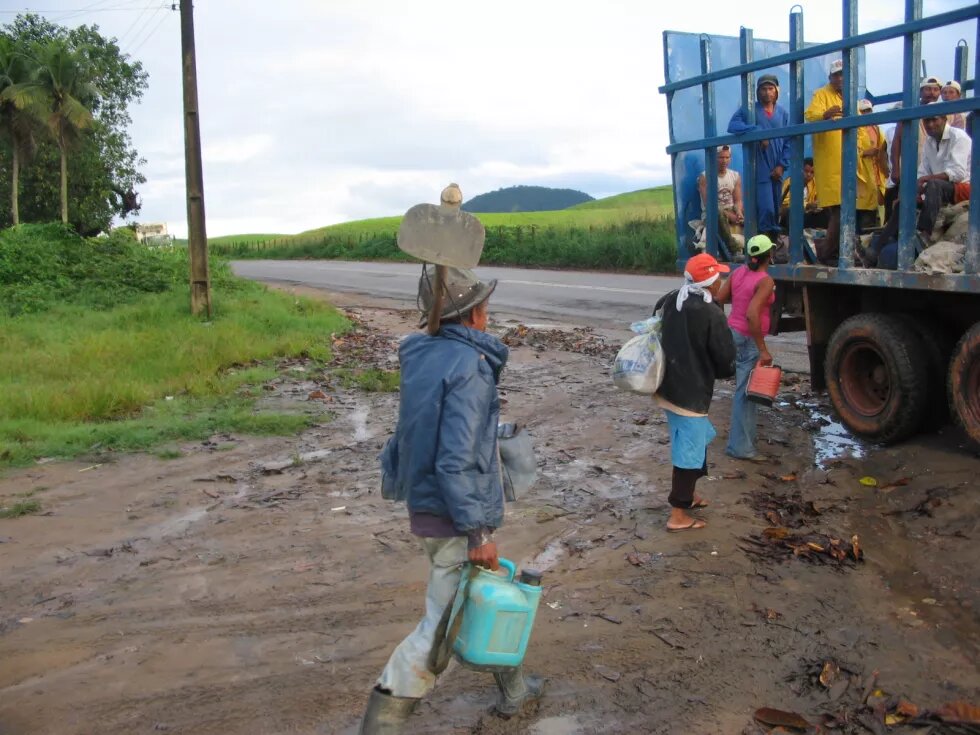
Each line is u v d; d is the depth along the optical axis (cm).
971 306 667
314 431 838
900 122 651
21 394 914
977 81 592
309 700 385
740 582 489
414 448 310
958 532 534
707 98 844
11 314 1552
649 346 543
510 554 539
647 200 7369
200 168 1507
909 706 368
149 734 363
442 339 318
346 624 455
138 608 478
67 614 472
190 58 1491
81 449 769
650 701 381
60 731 366
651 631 439
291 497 650
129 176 5422
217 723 370
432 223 300
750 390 660
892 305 729
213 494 659
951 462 645
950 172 726
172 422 851
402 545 554
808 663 408
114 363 1100
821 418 811
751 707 376
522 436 342
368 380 1043
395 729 326
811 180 853
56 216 5191
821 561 512
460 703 382
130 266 1955
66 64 4369
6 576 520
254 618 464
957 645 420
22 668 416
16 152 4484
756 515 584
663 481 656
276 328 1435
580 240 3048
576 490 647
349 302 2041
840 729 360
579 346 1229
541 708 377
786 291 824
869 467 668
